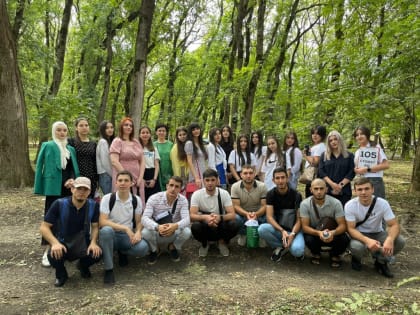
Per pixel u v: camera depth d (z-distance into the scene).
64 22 12.45
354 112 8.84
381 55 8.48
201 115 23.12
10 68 8.96
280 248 4.69
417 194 8.81
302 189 10.66
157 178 5.65
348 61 9.02
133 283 3.90
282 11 14.48
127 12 14.12
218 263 4.62
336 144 5.05
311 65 10.12
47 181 4.34
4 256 4.65
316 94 9.37
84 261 3.91
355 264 4.39
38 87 12.99
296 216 4.71
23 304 3.35
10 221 6.32
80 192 3.67
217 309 3.26
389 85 7.67
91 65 18.23
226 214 4.81
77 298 3.48
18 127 9.19
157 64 23.62
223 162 6.05
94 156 4.91
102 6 13.44
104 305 3.32
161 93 24.31
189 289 3.72
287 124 13.42
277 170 4.68
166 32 17.38
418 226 6.18
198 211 4.90
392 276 4.16
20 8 11.14
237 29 12.84
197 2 18.83
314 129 5.77
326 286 3.84
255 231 4.83
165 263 4.59
